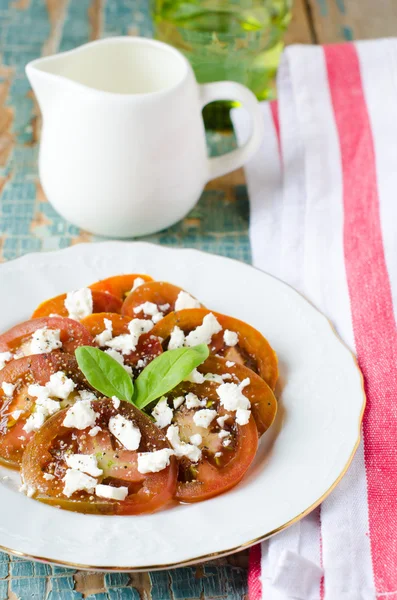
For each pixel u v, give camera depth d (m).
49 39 1.03
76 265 0.79
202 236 0.87
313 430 0.71
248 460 0.68
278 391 0.74
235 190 0.91
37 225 0.87
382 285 0.78
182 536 0.65
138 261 0.80
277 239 0.86
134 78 0.86
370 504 0.69
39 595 0.67
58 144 0.81
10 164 0.92
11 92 0.98
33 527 0.65
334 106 0.92
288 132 0.92
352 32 1.05
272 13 0.90
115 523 0.66
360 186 0.86
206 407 0.70
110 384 0.69
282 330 0.77
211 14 0.89
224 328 0.74
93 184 0.81
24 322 0.73
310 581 0.66
